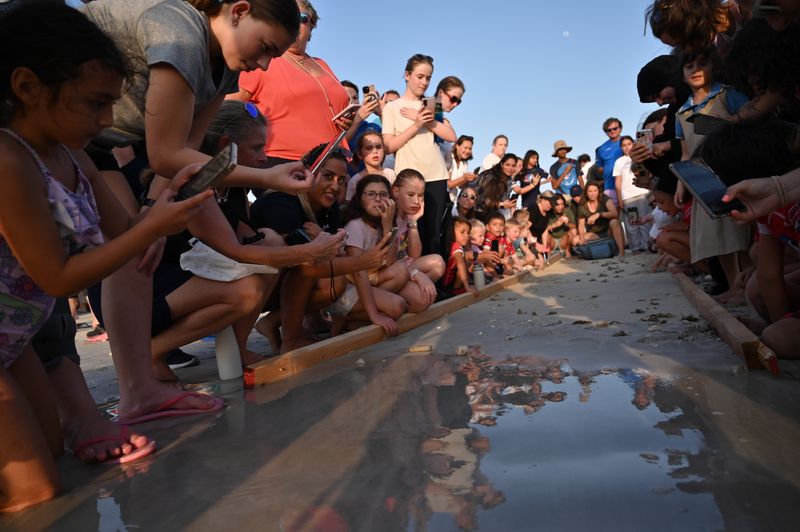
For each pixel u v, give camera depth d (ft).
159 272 8.51
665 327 9.48
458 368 7.96
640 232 29.86
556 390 6.50
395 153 17.08
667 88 14.10
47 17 4.41
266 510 4.23
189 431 6.35
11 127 4.66
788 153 6.49
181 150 6.29
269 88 12.49
